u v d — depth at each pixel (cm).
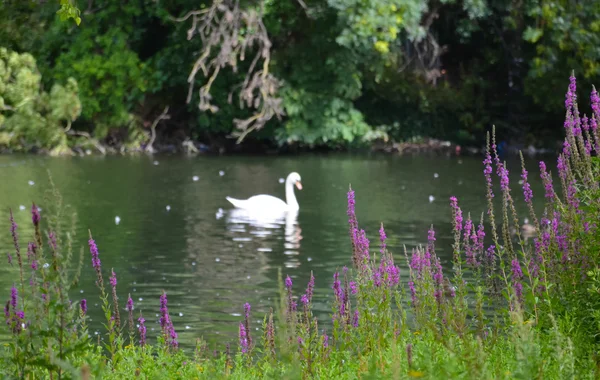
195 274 1572
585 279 759
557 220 820
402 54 4209
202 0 3822
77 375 512
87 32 3966
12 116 3719
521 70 4022
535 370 563
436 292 783
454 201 790
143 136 4034
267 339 801
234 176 3117
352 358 766
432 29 4209
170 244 1864
